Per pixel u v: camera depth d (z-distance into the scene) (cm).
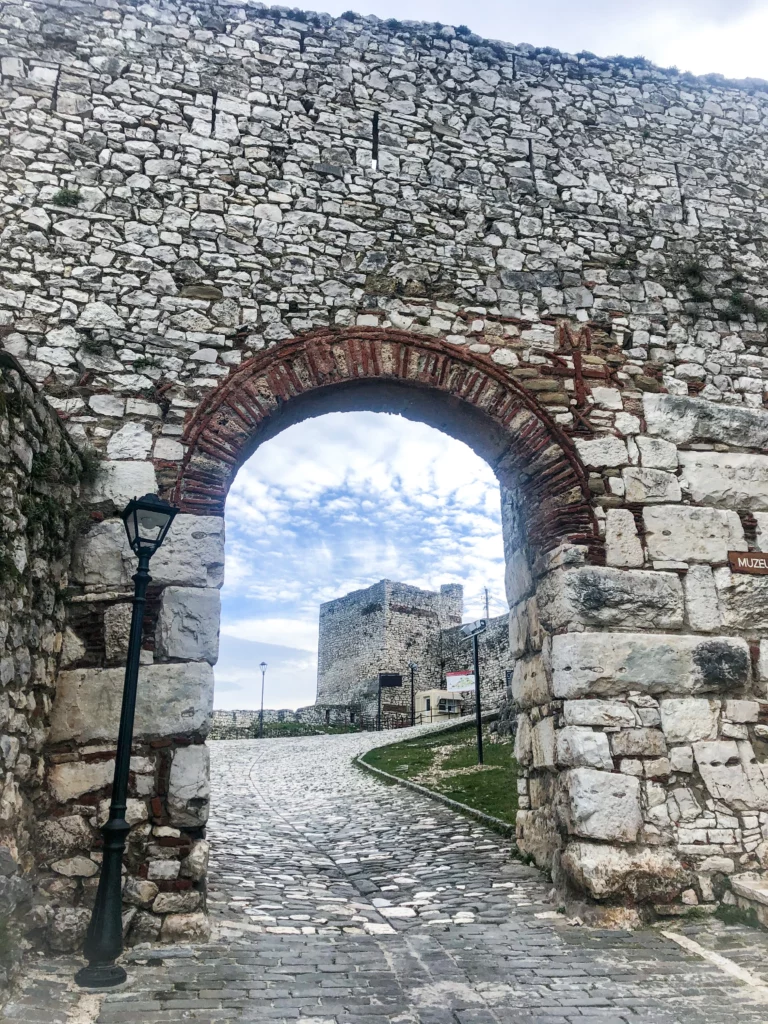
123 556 657
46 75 794
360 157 848
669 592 743
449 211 851
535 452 781
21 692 527
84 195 761
